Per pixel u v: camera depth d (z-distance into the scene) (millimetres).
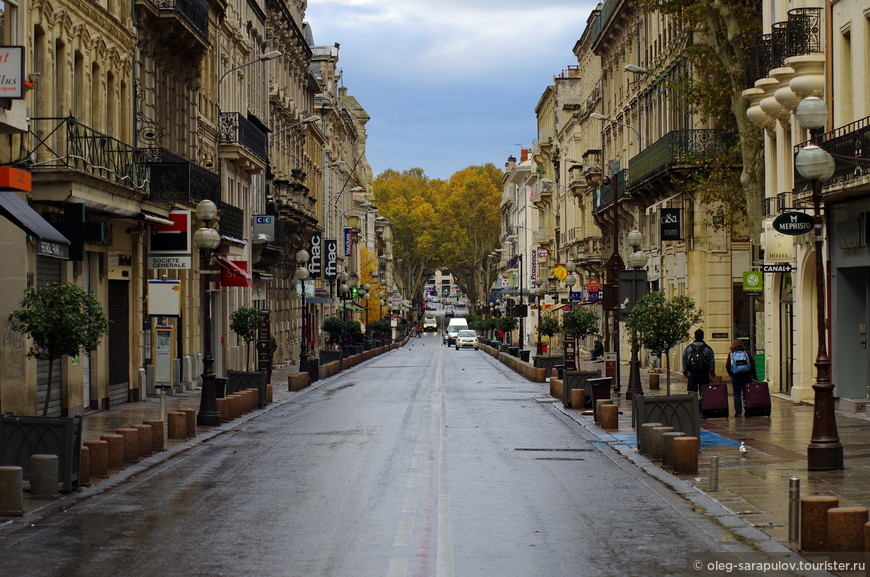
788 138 31734
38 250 19734
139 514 13469
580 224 81188
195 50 38719
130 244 32250
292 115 70250
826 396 16828
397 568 10359
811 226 19781
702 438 21391
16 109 20453
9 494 13328
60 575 10219
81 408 27266
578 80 101062
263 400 31062
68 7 26656
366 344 82188
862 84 25453
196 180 33500
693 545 11562
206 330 25375
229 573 10258
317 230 80625
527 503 14141
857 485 15367
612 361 39344
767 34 30938
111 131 30797
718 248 43125
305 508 13750
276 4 61625
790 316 33156
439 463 18094
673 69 44906
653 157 46438
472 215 168625
